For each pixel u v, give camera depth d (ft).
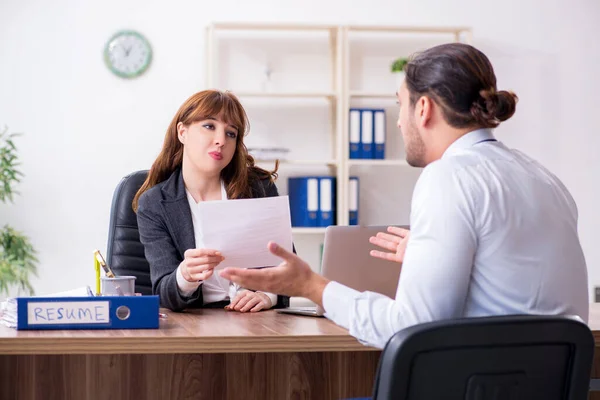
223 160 7.47
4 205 14.75
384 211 15.75
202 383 6.53
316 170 15.53
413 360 3.76
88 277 14.92
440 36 15.78
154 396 6.50
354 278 6.54
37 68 14.80
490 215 4.31
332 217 14.80
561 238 4.50
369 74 15.67
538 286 4.39
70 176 14.89
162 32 15.07
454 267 4.23
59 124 14.85
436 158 4.81
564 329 3.94
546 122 15.96
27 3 14.76
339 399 6.63
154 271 7.14
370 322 4.41
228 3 15.23
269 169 15.26
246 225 6.15
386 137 15.74
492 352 3.88
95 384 6.45
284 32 15.42
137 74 14.99
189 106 7.50
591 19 16.01
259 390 6.57
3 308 6.10
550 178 4.70
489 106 4.56
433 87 4.64
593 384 6.77
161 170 7.83
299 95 14.74
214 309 7.12
